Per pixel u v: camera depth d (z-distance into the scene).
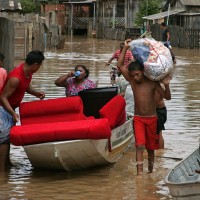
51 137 12.64
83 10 107.94
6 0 44.69
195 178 11.21
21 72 13.33
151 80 12.94
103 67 37.25
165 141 16.28
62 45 58.88
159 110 14.51
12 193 11.88
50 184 12.52
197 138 16.64
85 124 12.70
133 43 13.05
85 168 13.68
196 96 24.41
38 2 107.69
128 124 15.19
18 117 13.21
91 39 87.31
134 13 90.44
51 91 24.75
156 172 13.33
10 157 14.91
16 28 38.94
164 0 88.81
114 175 13.17
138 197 11.58
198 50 61.19
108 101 14.31
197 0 74.31
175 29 67.69
